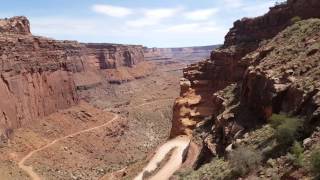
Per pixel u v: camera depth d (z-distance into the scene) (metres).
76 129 140.38
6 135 106.62
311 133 27.80
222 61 83.00
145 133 167.25
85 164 114.12
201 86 83.50
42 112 134.62
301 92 32.59
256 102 42.88
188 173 47.94
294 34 48.50
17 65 124.56
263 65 44.28
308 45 41.84
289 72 37.47
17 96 119.44
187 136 75.12
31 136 115.88
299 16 67.62
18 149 104.50
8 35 127.88
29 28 149.88
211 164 41.22
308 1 64.88
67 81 160.75
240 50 79.12
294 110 32.06
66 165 107.44
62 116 144.88
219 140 47.12
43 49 146.62
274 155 28.97
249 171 29.39
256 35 81.25
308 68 36.28
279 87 36.53
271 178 26.17
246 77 47.41
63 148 118.69
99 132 145.25
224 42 91.50
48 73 146.38
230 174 31.12
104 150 132.12
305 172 24.11
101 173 104.19
